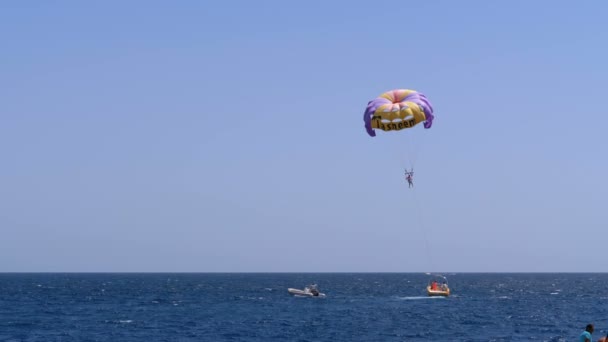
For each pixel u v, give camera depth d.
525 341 58.94
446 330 67.19
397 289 185.75
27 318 81.12
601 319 81.50
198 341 58.88
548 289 190.75
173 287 199.88
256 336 62.25
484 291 172.62
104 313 89.50
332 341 58.75
